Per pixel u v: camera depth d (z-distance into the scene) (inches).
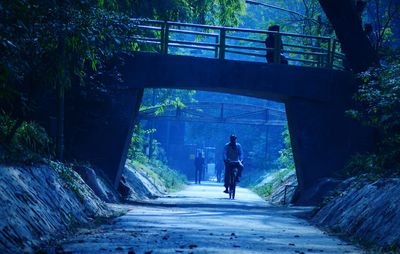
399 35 2282.2
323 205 1002.1
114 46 798.5
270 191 2052.2
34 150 848.9
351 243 665.0
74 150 1322.6
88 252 516.4
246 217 1006.4
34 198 613.3
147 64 1365.7
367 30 1501.0
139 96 1382.9
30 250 498.9
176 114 3026.6
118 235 649.0
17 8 524.4
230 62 1396.4
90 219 780.0
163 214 991.0
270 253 555.5
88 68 1280.8
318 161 1441.9
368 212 724.7
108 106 1339.8
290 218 1008.2
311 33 2299.5
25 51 680.4
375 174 897.5
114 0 1026.7
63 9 698.2
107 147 1338.6
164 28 1395.2
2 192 548.1
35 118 1207.6
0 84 521.7
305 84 1429.6
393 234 604.4
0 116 760.3
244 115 3051.2
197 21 1763.0
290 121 1476.4
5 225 497.0
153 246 570.3
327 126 1441.9
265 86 1412.4
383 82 999.6
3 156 640.4
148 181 2000.5
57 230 616.7
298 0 3334.2
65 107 1312.7
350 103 1440.7
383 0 2201.0
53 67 751.1
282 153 2506.2
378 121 1085.8
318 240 690.8
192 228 779.4
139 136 2175.2
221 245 603.8
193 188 2709.2
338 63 1768.0
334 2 1334.9
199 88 1407.5
